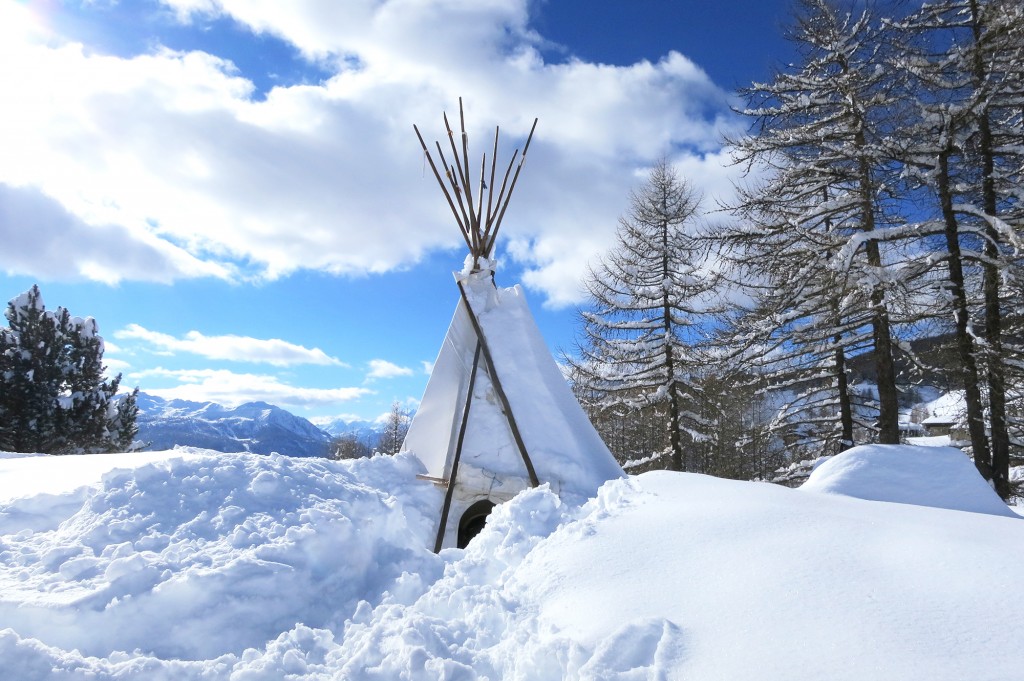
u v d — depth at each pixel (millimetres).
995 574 2730
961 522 3910
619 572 3201
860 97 13008
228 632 2990
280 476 4332
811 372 15773
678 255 18469
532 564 3578
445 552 4168
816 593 2664
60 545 3471
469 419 7227
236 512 3885
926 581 2707
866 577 2783
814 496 4836
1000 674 1996
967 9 12703
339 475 4922
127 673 2486
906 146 12141
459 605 3211
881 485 6426
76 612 2807
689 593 2844
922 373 13773
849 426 15391
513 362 7316
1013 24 10945
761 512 3834
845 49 13977
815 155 14016
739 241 14328
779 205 14438
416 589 3588
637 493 4781
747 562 3082
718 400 18172
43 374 18906
